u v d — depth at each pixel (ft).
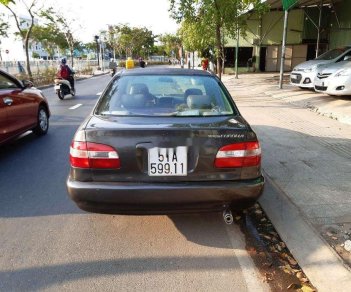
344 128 25.62
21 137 25.36
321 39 86.07
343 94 35.24
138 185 9.86
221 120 10.84
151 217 12.84
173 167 9.87
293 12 86.89
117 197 9.87
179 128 9.81
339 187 14.62
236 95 47.16
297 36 88.33
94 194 9.93
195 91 12.66
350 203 13.15
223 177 10.07
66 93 49.21
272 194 14.12
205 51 77.05
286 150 20.07
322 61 43.98
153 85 12.85
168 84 12.97
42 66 98.48
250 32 88.94
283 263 10.19
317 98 38.91
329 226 11.53
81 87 68.80
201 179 9.99
